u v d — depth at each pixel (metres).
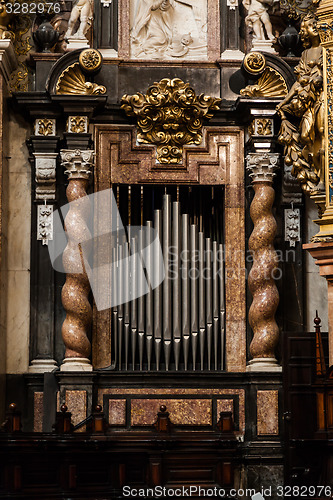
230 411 11.43
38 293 11.91
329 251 10.94
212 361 11.99
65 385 11.50
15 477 10.18
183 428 11.66
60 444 10.41
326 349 11.23
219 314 12.00
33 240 11.98
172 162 12.11
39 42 12.22
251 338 11.95
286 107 11.51
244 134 12.24
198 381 11.77
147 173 12.07
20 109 12.11
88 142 11.91
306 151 11.33
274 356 11.79
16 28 12.31
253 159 11.97
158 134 12.09
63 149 11.88
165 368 11.89
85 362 11.59
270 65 12.05
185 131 12.15
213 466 10.70
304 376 10.95
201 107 12.07
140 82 12.27
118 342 11.84
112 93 12.19
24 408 11.71
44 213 11.96
